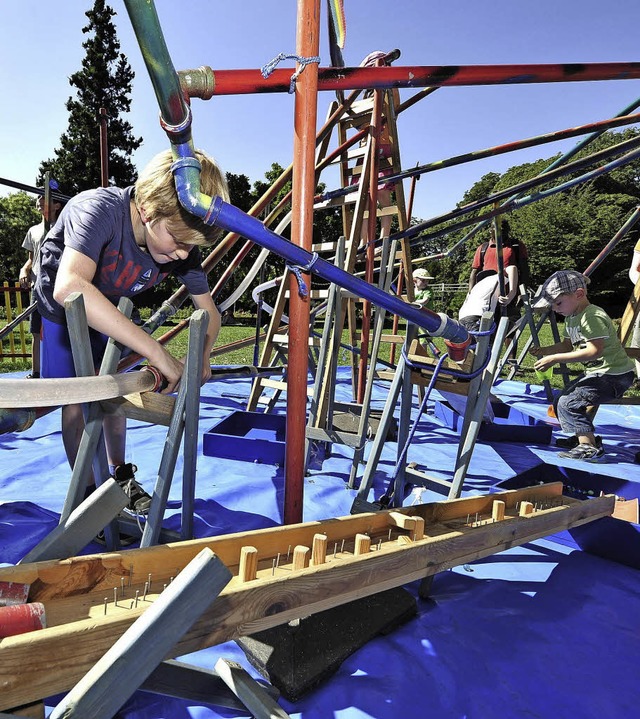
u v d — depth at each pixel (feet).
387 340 14.75
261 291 13.73
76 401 3.70
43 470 9.66
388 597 5.51
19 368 24.52
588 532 7.18
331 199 12.55
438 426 14.71
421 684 4.49
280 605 3.57
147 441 11.90
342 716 4.10
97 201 5.16
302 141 5.28
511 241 19.83
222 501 8.39
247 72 4.79
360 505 7.38
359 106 12.39
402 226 13.76
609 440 14.39
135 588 3.53
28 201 117.91
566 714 4.24
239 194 98.27
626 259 111.96
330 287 9.52
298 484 5.83
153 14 3.12
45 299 5.98
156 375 4.66
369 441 12.34
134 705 4.08
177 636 2.59
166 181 4.60
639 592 6.21
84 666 2.70
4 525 7.05
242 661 4.73
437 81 5.50
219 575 2.64
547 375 11.93
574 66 5.67
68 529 3.39
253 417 12.56
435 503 5.44
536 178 11.27
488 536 5.27
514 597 5.99
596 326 11.65
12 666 2.44
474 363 6.57
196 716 4.02
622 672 4.78
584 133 9.96
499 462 11.67
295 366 5.62
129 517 6.48
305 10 4.99
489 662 4.82
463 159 10.87
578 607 5.83
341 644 4.74
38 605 2.77
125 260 5.58
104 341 6.75
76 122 91.91
